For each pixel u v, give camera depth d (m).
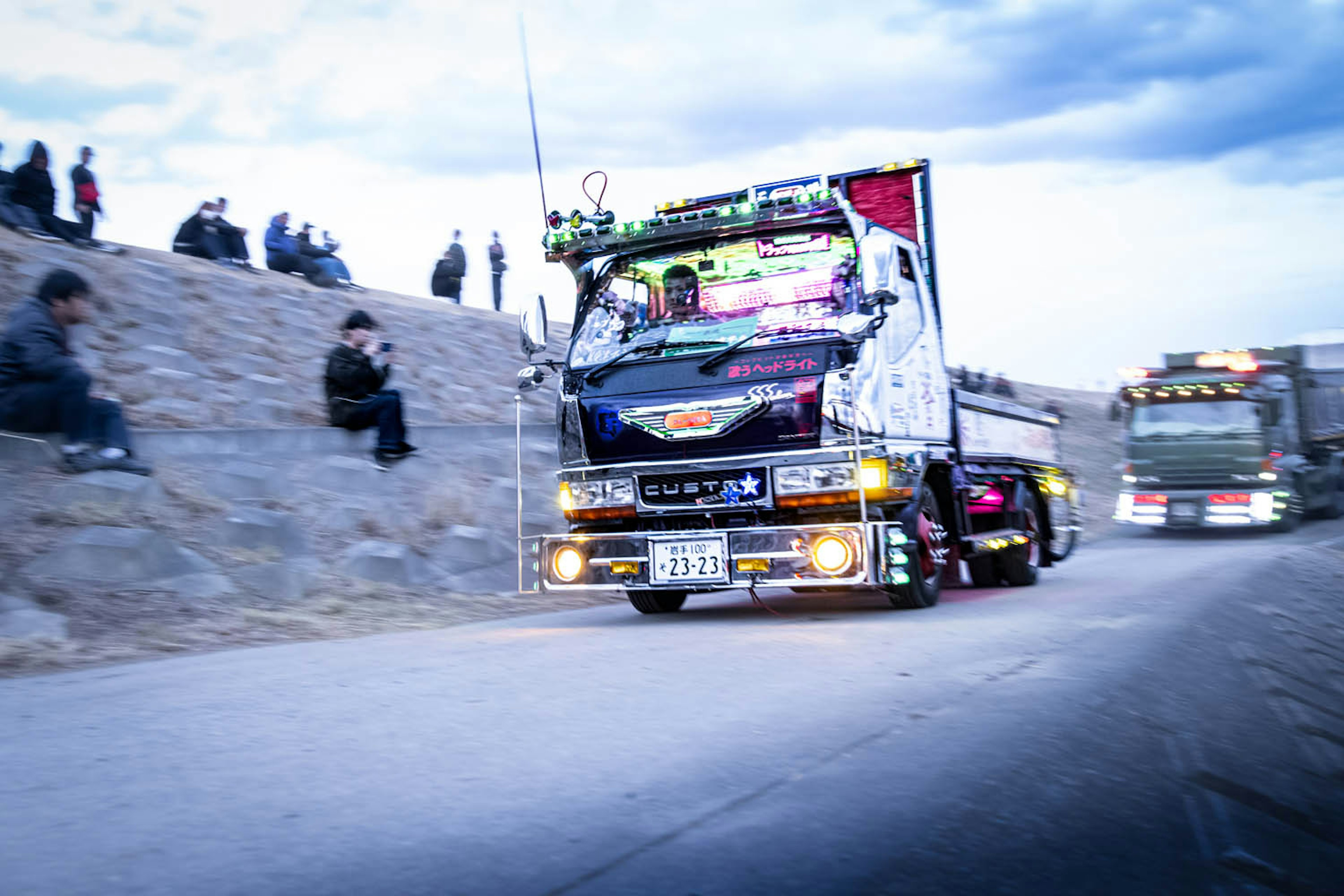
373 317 22.38
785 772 3.56
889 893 2.61
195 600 8.11
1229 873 3.01
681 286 8.27
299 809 3.19
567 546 8.22
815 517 7.85
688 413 7.88
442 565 10.66
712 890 2.58
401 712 4.56
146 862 2.75
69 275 9.70
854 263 7.87
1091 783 3.62
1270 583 11.02
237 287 20.64
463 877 2.64
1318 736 5.15
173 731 4.27
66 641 6.79
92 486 9.08
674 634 7.22
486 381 21.47
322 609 8.50
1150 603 8.70
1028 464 11.34
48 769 3.71
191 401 14.52
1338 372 24.50
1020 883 2.74
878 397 7.78
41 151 18.66
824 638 6.73
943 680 5.16
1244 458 21.00
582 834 2.95
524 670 5.61
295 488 11.20
